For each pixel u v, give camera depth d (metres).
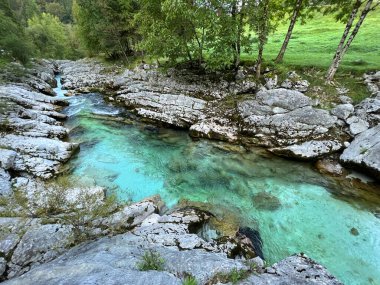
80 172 14.43
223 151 16.98
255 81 21.30
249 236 10.09
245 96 20.72
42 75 36.31
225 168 15.27
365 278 8.31
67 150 15.76
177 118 20.55
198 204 11.99
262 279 5.97
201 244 8.42
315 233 10.27
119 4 36.97
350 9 19.56
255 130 17.39
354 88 18.08
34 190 11.24
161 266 6.35
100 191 11.77
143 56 36.91
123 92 27.02
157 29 22.33
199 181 14.08
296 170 14.71
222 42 20.92
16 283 5.55
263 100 18.94
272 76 20.77
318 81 19.25
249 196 12.71
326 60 22.89
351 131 15.34
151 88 25.56
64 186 10.64
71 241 8.35
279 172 14.65
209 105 21.11
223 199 12.48
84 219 8.95
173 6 18.83
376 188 12.59
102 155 16.62
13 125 16.95
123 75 30.94
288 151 15.48
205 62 24.64
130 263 6.29
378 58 22.48
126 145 18.17
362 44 28.23
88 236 8.73
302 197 12.52
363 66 20.12
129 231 9.20
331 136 15.52
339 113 16.27
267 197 12.59
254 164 15.51
